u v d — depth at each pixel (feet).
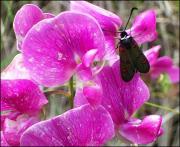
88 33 0.56
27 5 0.57
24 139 0.51
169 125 1.20
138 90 0.63
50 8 1.29
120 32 0.61
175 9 1.34
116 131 0.63
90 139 0.55
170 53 1.30
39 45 0.54
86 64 0.54
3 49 1.25
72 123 0.53
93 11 0.62
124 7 1.32
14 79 0.54
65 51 0.56
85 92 0.54
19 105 0.57
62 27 0.55
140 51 0.58
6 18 1.27
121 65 0.58
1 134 0.59
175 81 1.18
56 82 0.56
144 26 0.66
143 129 0.60
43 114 0.58
